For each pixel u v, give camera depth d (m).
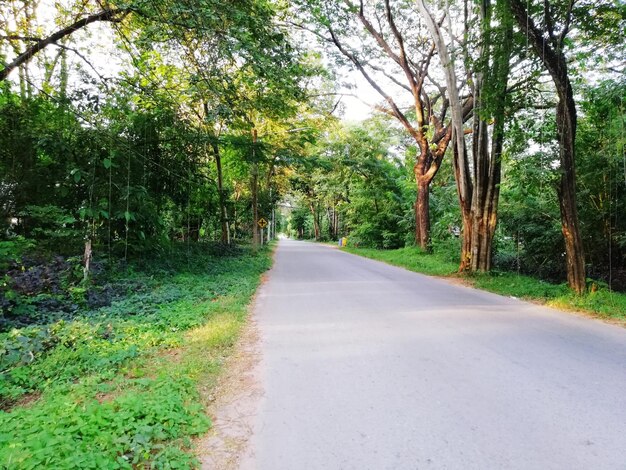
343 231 54.69
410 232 27.41
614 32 9.62
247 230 38.59
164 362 4.99
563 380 4.31
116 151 11.05
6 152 11.16
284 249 33.59
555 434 3.21
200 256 15.48
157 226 12.76
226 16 8.47
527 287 10.37
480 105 12.43
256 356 5.20
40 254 10.66
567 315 7.61
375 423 3.41
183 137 13.98
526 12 8.86
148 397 3.71
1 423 3.29
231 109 9.86
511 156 11.20
